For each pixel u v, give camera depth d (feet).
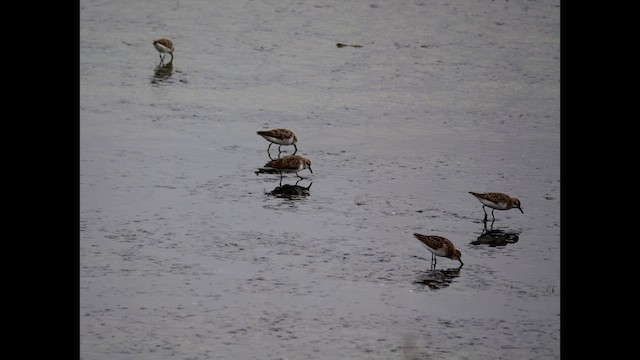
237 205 57.41
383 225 54.95
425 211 57.62
